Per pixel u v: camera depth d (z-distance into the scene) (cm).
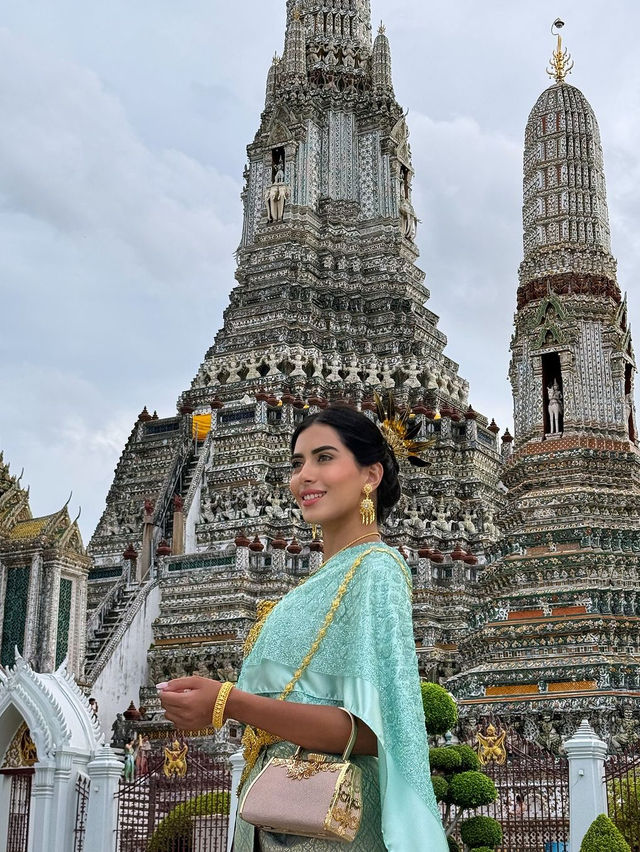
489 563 4353
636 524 4134
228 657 5181
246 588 5362
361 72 8038
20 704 2666
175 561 5581
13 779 2680
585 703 3600
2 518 4869
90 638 5403
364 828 587
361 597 620
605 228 4678
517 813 2692
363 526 703
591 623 3806
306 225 7394
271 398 6303
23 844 2612
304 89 7756
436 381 6725
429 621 5138
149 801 2681
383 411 1006
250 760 646
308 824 573
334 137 7725
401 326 7062
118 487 6938
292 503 6012
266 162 7625
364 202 7644
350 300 7175
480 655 3969
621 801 2377
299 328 6931
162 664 5291
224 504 6022
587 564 3969
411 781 570
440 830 567
